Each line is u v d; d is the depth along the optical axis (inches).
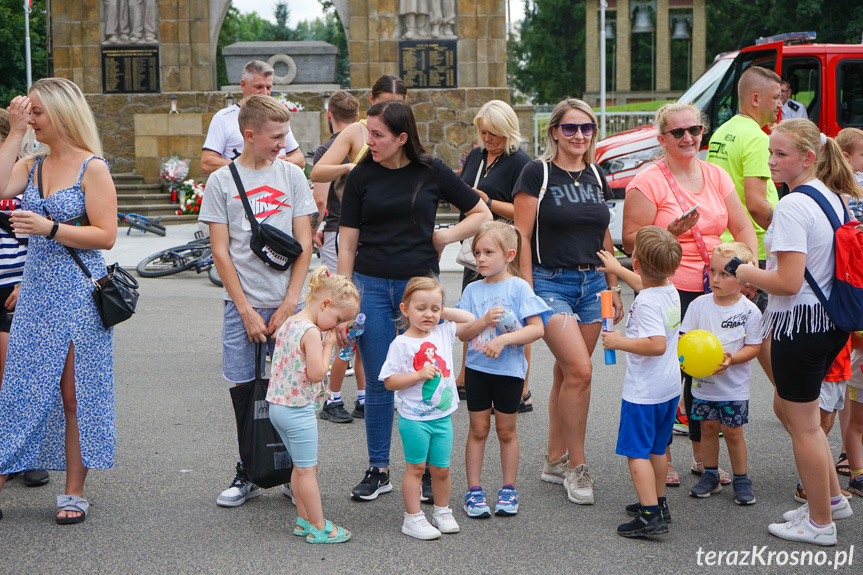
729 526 166.1
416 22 829.8
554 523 167.2
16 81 1398.9
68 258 167.2
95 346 168.4
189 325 358.0
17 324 168.9
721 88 463.5
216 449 210.1
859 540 159.3
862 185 203.8
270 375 165.6
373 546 156.5
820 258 152.8
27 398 166.6
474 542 158.2
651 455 165.5
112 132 853.2
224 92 849.5
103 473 193.8
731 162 219.0
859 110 442.0
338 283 157.8
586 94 2182.6
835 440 217.0
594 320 183.8
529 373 284.7
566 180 182.2
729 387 178.4
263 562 149.7
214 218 173.0
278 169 177.0
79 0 844.6
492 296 172.1
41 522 166.9
